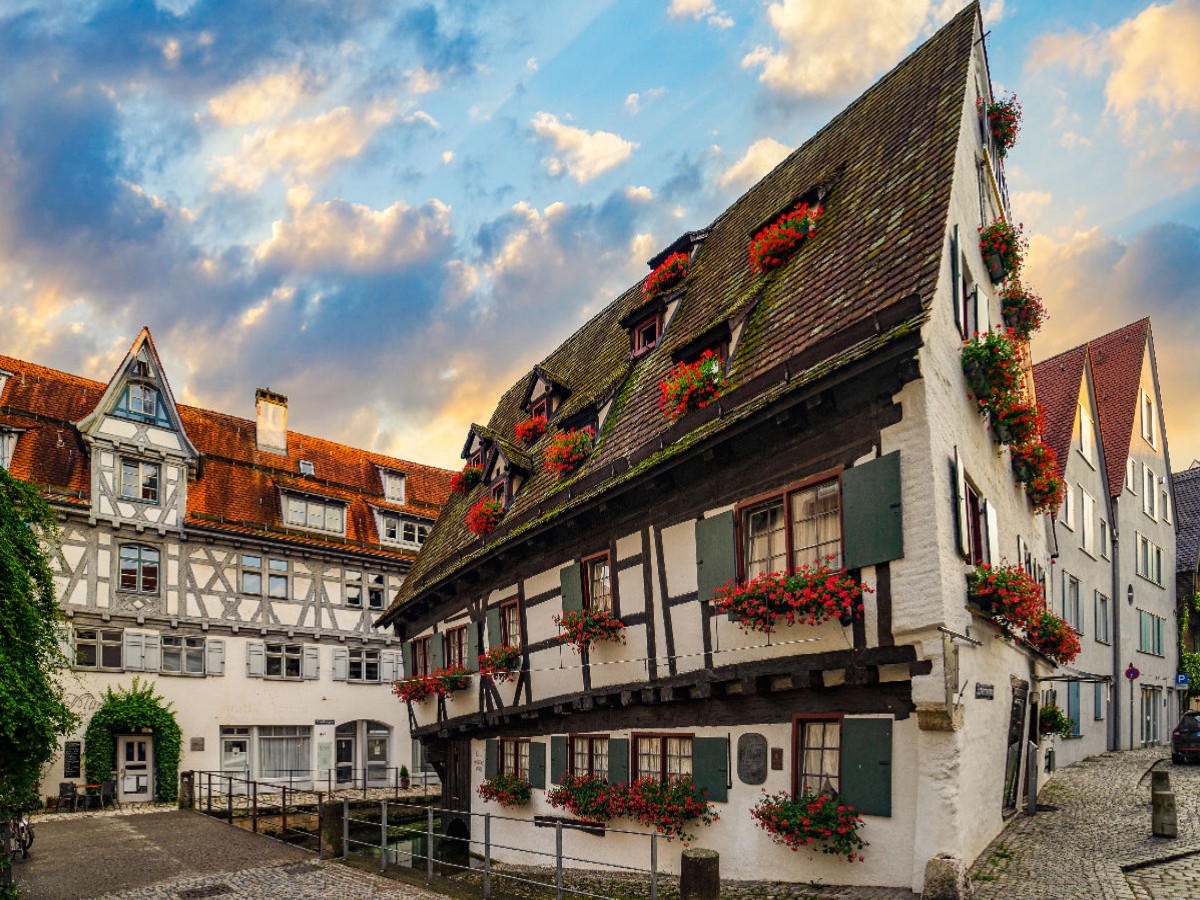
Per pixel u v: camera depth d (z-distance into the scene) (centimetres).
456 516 1903
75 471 2133
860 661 777
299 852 1264
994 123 1238
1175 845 870
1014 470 1226
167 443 2294
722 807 931
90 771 1978
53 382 2294
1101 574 2095
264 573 2427
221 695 2273
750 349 1024
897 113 1152
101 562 2122
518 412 1973
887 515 770
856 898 740
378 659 2645
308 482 2673
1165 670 2459
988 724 870
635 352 1423
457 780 1573
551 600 1268
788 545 870
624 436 1218
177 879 1091
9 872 985
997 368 913
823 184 1166
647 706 1063
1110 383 2503
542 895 931
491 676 1416
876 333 816
